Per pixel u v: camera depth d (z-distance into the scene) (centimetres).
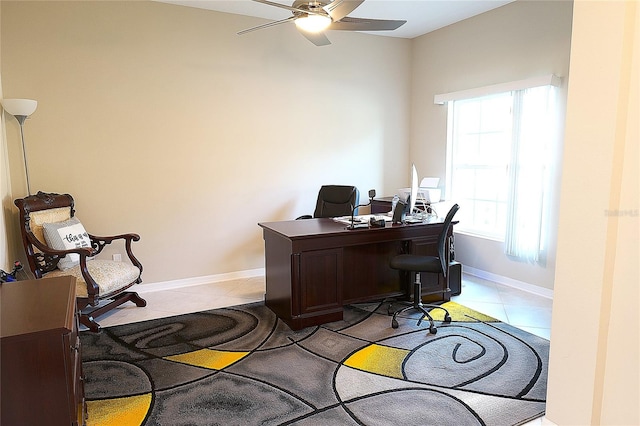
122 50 396
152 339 313
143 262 425
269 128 473
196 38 425
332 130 511
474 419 215
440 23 485
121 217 411
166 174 427
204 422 214
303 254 323
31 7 360
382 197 549
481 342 302
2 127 343
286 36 470
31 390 146
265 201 479
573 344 182
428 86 529
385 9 437
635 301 163
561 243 184
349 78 514
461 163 503
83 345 303
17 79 361
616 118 161
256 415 220
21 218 326
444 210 483
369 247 369
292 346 299
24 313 157
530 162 398
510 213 417
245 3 412
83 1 377
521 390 241
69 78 379
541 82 379
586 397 179
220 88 442
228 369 268
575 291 179
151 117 414
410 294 387
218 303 391
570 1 363
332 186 461
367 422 213
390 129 550
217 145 447
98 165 397
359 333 320
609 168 164
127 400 234
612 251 168
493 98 457
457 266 404
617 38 158
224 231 461
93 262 356
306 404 229
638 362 163
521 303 383
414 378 254
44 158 377
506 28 422
